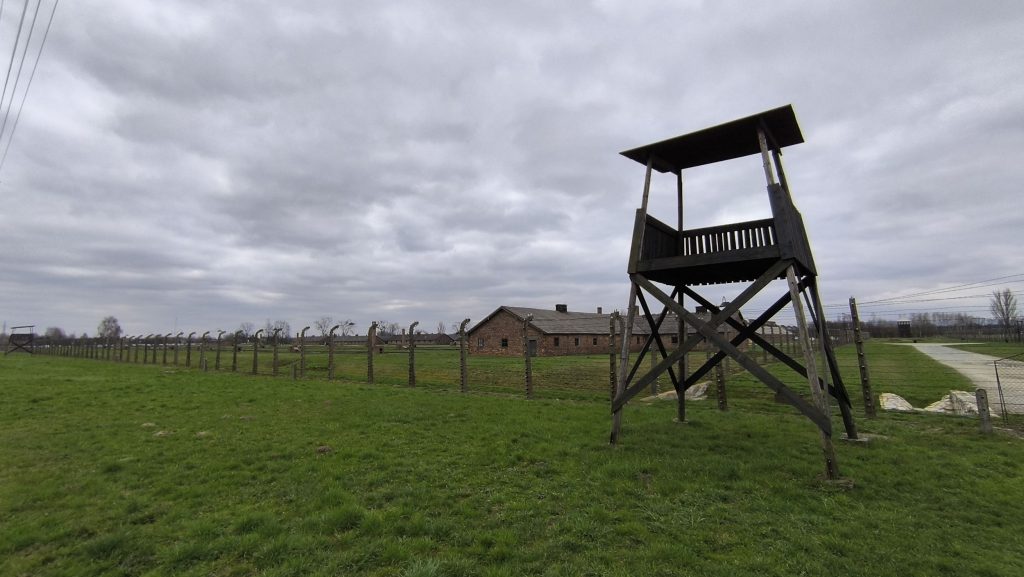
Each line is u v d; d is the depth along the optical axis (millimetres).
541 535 5586
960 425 11641
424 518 6012
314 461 8719
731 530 5695
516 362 36750
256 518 5965
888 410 14023
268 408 14961
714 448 9445
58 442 10273
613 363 16578
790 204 9211
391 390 20375
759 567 4820
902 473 7805
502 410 14336
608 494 6926
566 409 14477
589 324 60875
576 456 8953
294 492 7102
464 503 6582
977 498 6711
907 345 67312
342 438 10539
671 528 5730
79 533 5762
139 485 7520
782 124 9594
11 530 5723
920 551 5184
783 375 23156
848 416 10055
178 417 13305
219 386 21531
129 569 4898
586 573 4727
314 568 4801
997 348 53469
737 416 13164
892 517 6062
